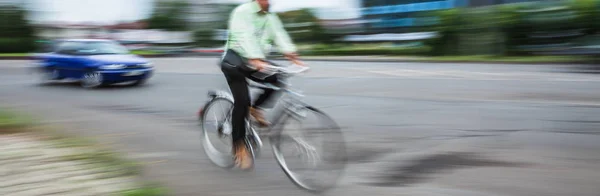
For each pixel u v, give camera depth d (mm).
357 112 8836
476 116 8109
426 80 13922
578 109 8484
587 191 4480
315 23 34781
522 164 5332
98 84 13531
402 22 34906
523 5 24641
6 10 41125
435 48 27250
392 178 4969
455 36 26375
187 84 14195
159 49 40344
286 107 4668
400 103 9703
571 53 19188
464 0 28969
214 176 5156
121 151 6195
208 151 5617
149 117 8672
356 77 15195
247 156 4965
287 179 5008
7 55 36250
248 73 4711
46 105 10484
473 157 5648
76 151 5715
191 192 4660
